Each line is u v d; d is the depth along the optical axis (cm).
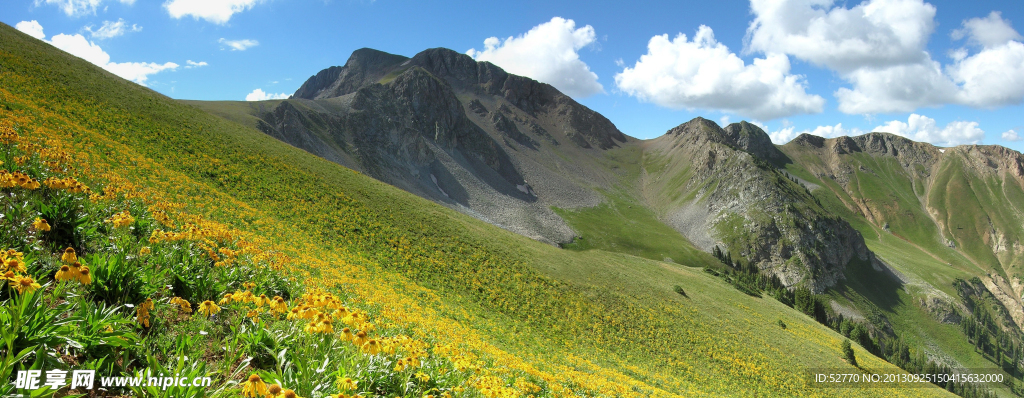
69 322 535
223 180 4181
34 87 3891
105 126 3897
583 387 2019
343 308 835
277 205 4291
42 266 685
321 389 591
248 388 476
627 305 6025
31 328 489
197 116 5878
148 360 530
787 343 7300
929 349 19662
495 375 1339
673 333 5606
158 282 759
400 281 3766
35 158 1288
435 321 2689
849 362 7475
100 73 5594
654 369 4316
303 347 708
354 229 4694
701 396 3750
